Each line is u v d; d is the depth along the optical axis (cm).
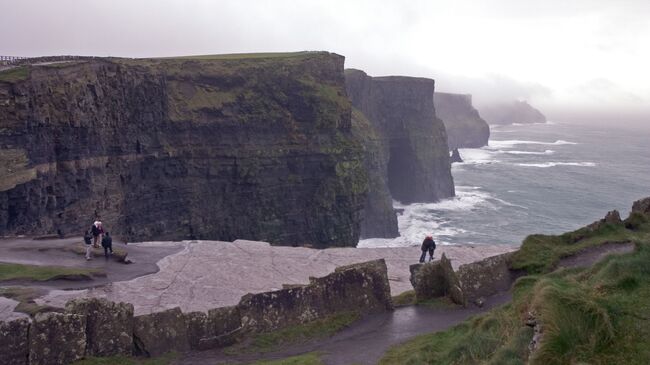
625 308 1011
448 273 2023
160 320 1667
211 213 7594
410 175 13000
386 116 12862
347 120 8481
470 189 14500
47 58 6200
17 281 2636
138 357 1608
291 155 8000
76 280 2714
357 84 11800
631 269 1177
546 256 2056
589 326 969
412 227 10769
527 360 1012
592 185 14612
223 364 1551
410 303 2038
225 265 3083
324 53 8712
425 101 13450
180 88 7450
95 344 1583
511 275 2066
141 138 6781
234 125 7638
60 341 1533
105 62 6275
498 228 10475
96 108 6000
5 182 4600
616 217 2291
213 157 7531
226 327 1723
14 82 4856
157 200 7100
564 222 10775
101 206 6084
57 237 3900
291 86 8112
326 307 1881
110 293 2545
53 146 5400
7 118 4784
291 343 1700
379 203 10306
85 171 5797
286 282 2784
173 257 3253
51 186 5344
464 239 9769
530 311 1097
